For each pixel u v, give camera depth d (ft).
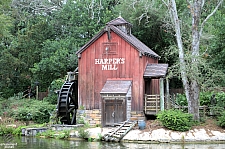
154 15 114.21
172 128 64.13
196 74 67.97
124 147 53.67
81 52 78.64
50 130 71.77
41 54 113.70
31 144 56.85
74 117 86.28
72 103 89.04
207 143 58.90
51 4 152.05
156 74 74.69
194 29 70.28
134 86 75.00
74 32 127.54
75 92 86.79
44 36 125.08
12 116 83.71
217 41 89.86
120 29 86.17
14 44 118.93
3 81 115.96
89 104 77.10
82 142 60.13
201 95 82.07
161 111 68.69
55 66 107.24
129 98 73.36
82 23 127.34
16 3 145.18
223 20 92.07
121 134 62.28
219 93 75.87
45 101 102.47
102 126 72.84
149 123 70.44
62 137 65.16
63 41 118.11
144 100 75.46
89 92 77.41
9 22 111.04
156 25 116.57
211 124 67.97
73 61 108.17
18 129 72.18
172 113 65.05
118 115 72.28
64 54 108.99
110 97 72.74
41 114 85.15
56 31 136.36
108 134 61.98
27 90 117.70
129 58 75.77
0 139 64.13
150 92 82.89
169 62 119.75
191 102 69.92
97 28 125.90
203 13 108.17
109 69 76.74
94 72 77.56
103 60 77.20
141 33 117.50
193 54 69.72
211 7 115.03
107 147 53.57
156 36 120.06
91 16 127.75
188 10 114.52
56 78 111.55
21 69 118.83
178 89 109.81
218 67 89.15
